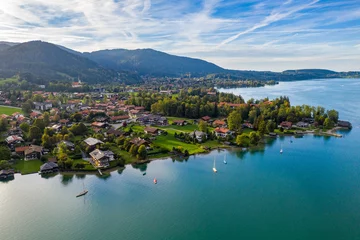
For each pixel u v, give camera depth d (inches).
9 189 3959.2
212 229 3105.3
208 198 3764.8
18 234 3014.3
